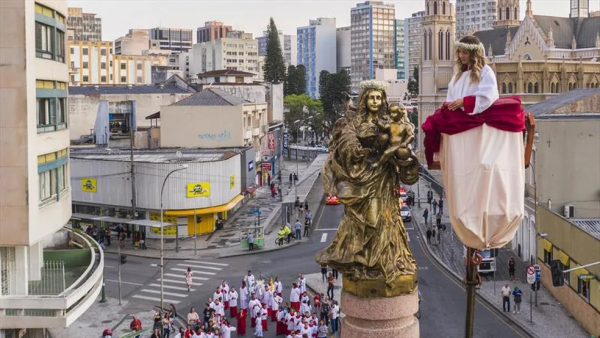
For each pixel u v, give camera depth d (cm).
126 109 10225
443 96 15025
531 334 4341
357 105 1299
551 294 5244
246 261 6512
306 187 9850
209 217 7631
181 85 13175
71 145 9419
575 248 4659
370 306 1255
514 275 5719
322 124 17800
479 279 1134
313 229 7944
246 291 4903
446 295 5241
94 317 4869
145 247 6969
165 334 4409
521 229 6462
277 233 7681
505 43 16588
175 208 7206
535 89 13288
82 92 11625
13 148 3481
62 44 4162
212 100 9575
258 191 10538
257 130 10444
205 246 7069
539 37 14812
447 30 15125
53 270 4100
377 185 1257
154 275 6050
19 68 3469
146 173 7162
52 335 4456
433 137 1092
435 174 11500
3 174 3491
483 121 1043
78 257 4291
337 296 5250
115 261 6519
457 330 4394
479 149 1048
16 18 3469
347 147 1248
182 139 9444
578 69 13600
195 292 5509
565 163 5919
